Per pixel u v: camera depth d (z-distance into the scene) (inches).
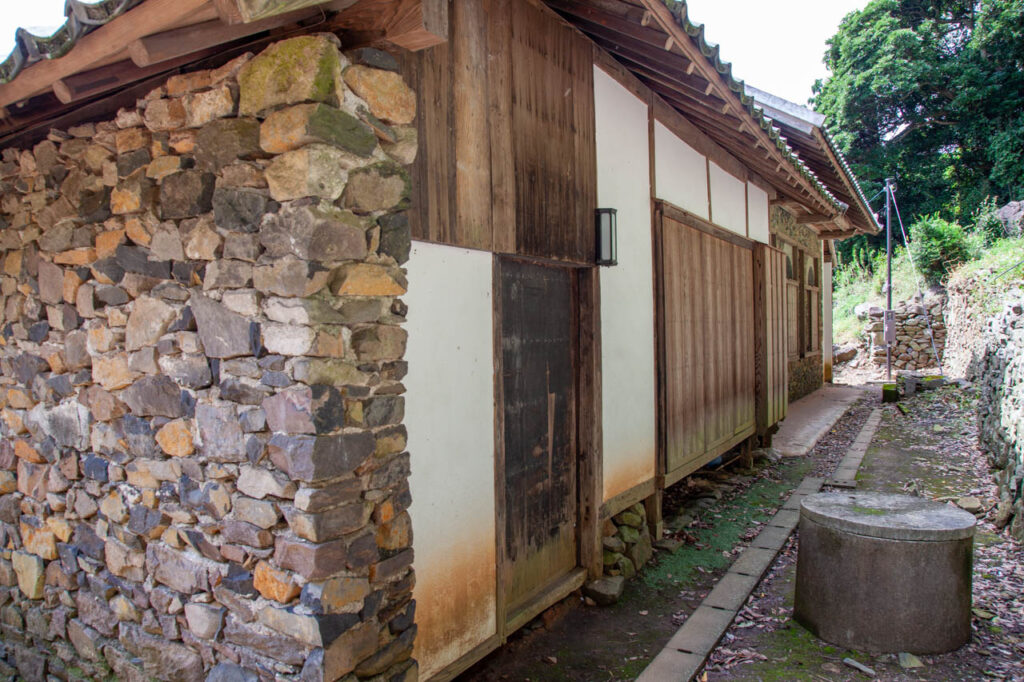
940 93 985.5
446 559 121.1
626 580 185.6
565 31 162.4
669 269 220.5
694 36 138.1
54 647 124.3
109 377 112.3
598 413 176.2
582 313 175.2
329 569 89.1
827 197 317.4
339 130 88.3
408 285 111.3
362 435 94.2
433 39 93.7
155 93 102.6
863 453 337.1
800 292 529.7
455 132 124.0
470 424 127.8
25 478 130.5
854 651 144.9
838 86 1037.8
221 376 96.5
